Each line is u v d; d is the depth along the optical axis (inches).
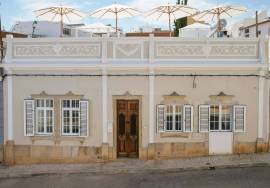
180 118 624.4
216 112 625.3
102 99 619.8
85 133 622.8
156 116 618.5
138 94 617.3
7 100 631.2
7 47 623.2
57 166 606.9
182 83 617.0
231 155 616.7
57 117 625.3
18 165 625.9
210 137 621.3
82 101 619.5
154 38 608.7
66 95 622.5
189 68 609.9
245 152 622.8
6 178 560.1
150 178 522.9
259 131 621.3
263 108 620.1
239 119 620.7
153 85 615.8
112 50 614.2
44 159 630.5
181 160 603.8
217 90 617.9
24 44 624.1
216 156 615.2
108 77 617.6
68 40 617.0
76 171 572.4
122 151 639.1
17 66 616.1
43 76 624.1
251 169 542.9
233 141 621.3
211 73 615.5
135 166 581.3
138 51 612.7
